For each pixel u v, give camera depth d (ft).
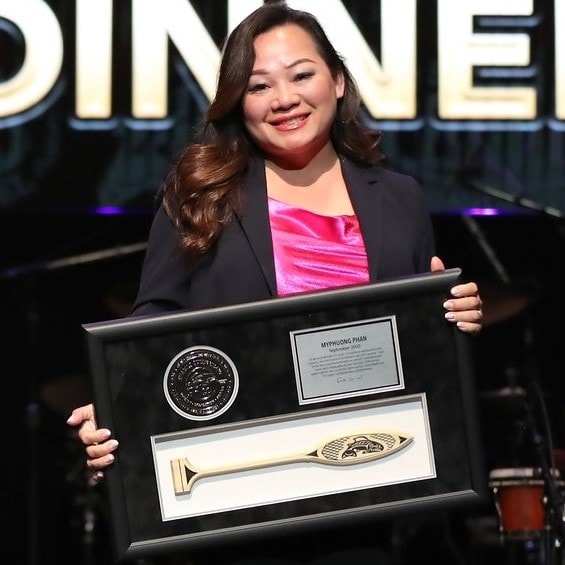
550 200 42.96
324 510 20.75
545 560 32.04
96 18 42.52
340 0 42.32
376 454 20.75
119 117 42.70
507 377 46.52
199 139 22.79
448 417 20.83
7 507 50.85
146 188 42.80
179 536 20.62
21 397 51.29
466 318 20.83
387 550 21.77
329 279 21.57
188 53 42.47
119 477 20.66
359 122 23.00
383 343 20.84
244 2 42.45
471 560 44.01
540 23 42.68
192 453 20.76
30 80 42.65
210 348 20.81
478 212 43.75
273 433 20.81
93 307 50.49
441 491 20.80
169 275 22.17
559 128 42.83
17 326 50.78
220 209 21.90
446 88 42.70
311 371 20.83
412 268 22.00
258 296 21.49
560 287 50.08
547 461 29.71
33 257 50.08
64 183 42.83
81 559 50.06
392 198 22.48
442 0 42.60
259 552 21.29
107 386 20.71
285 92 21.76
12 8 42.52
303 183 22.47
